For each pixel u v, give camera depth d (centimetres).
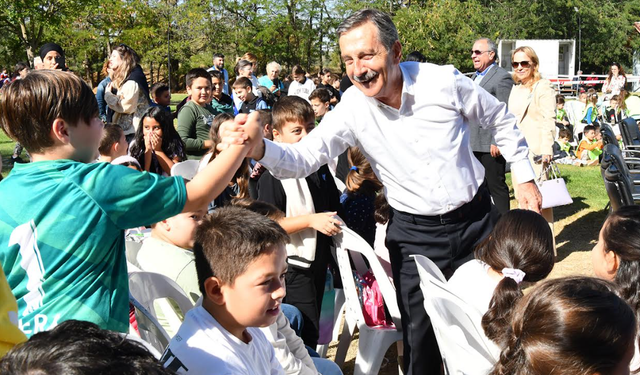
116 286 185
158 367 117
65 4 2764
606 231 259
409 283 322
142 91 680
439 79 295
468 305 245
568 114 1411
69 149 185
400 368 376
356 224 425
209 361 178
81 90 185
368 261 378
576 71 4353
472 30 3766
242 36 3631
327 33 3859
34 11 2686
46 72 183
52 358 110
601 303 165
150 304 248
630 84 3584
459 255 315
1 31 3409
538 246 263
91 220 175
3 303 158
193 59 3456
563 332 163
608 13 4241
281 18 3641
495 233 274
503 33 3922
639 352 226
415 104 295
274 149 280
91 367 109
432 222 313
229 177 203
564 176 975
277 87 1298
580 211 770
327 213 343
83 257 175
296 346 265
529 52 593
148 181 184
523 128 599
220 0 3547
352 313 376
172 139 559
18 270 175
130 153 554
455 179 306
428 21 3544
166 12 3219
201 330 184
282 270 190
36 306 174
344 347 382
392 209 328
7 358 114
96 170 180
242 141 204
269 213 307
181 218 283
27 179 179
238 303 185
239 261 181
